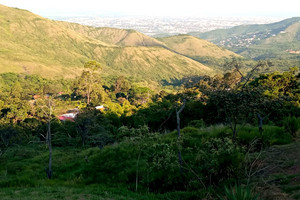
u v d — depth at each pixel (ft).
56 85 403.54
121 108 135.03
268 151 34.09
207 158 32.30
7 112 211.41
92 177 44.14
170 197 29.81
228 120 39.42
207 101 39.06
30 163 79.25
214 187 29.58
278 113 42.32
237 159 30.60
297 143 35.65
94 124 113.19
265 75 100.37
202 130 53.36
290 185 22.52
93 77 296.51
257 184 25.09
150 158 39.83
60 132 136.46
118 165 44.96
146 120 102.27
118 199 30.45
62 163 66.44
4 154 97.30
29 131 161.99
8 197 32.91
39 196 33.01
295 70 98.73
